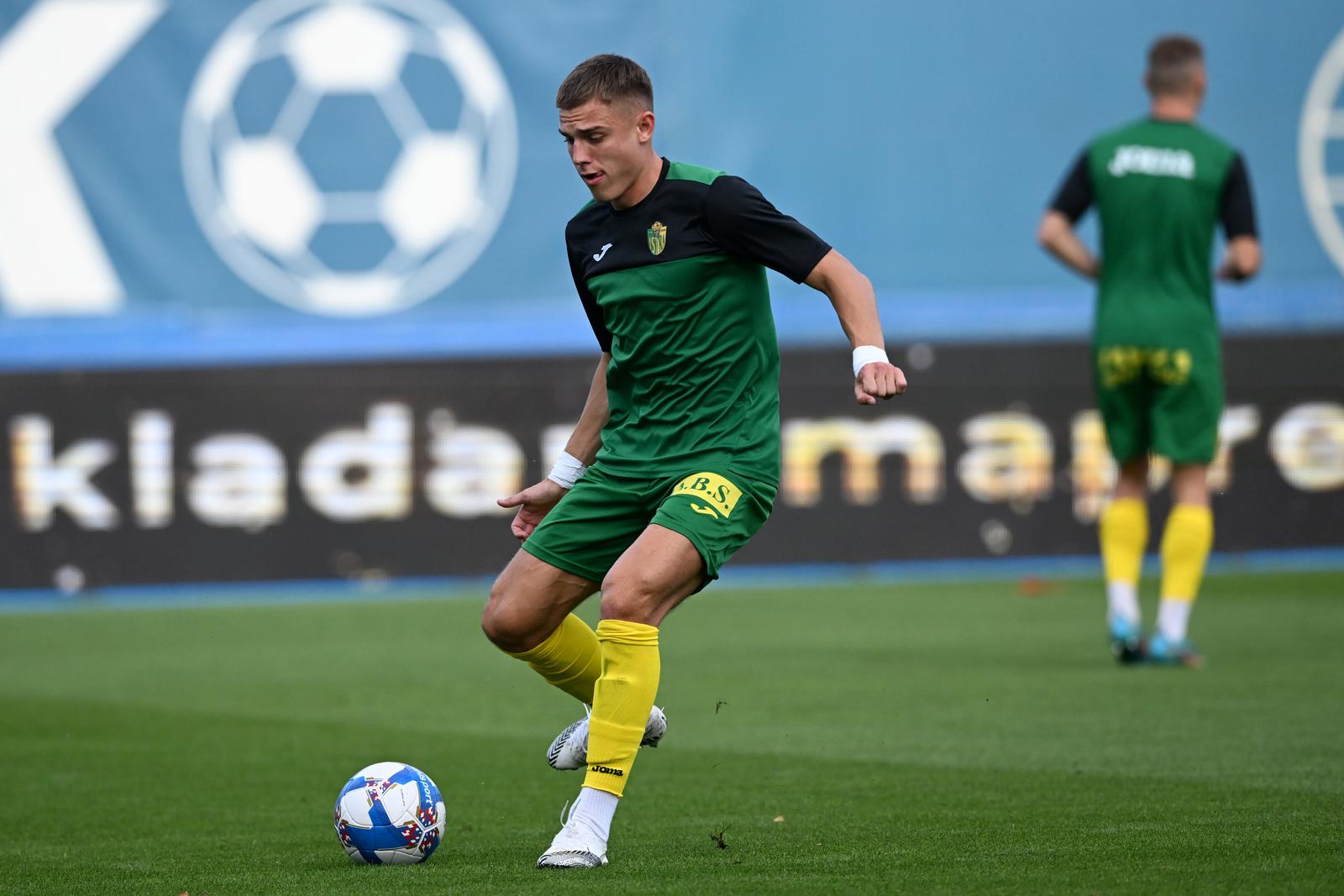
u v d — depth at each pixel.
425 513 48.28
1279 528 49.00
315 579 48.06
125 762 21.77
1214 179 29.56
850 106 48.00
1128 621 29.41
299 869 14.41
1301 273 48.66
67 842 16.33
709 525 14.62
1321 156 48.53
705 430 15.16
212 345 47.78
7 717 26.16
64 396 47.50
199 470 47.84
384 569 48.28
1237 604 40.78
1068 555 49.09
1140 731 21.97
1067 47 47.94
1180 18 48.09
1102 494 49.03
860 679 28.55
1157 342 29.33
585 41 47.50
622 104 15.02
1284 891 12.30
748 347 15.30
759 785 18.78
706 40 47.66
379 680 30.38
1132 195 29.59
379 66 47.72
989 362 48.62
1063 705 24.67
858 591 45.78
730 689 27.61
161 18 47.44
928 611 40.56
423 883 13.41
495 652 34.78
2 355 47.31
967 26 47.94
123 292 47.62
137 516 47.66
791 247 14.83
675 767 20.25
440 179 47.78
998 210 48.34
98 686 30.20
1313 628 35.50
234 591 47.88
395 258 47.91
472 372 48.12
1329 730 21.86
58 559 47.53
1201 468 29.73
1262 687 26.27
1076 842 14.57
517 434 48.22
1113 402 29.98
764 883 13.00
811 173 48.03
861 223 48.16
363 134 47.66
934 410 48.66
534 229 47.91
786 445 48.62
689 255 15.09
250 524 47.94
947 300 48.38
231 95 47.53
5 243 47.31
